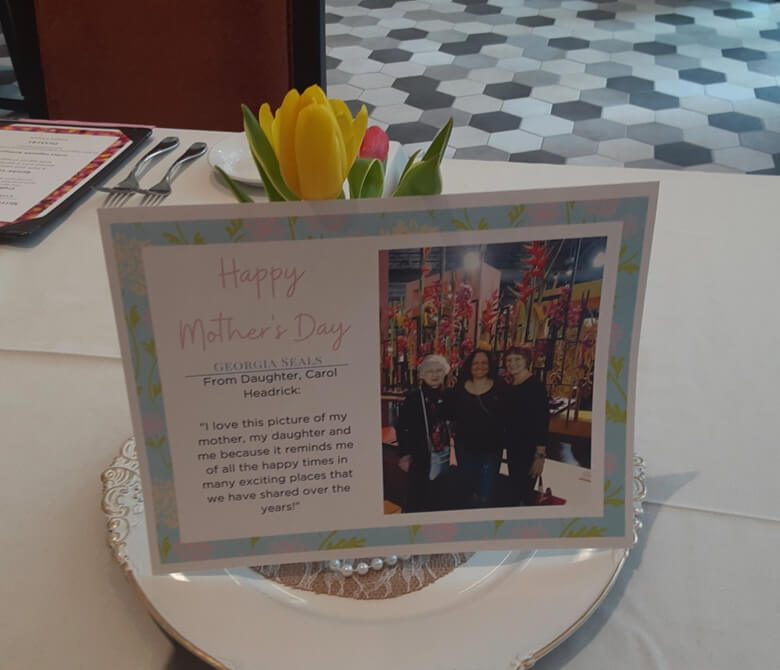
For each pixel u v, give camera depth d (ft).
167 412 1.42
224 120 4.36
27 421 2.02
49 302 2.44
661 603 1.56
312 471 1.51
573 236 1.35
